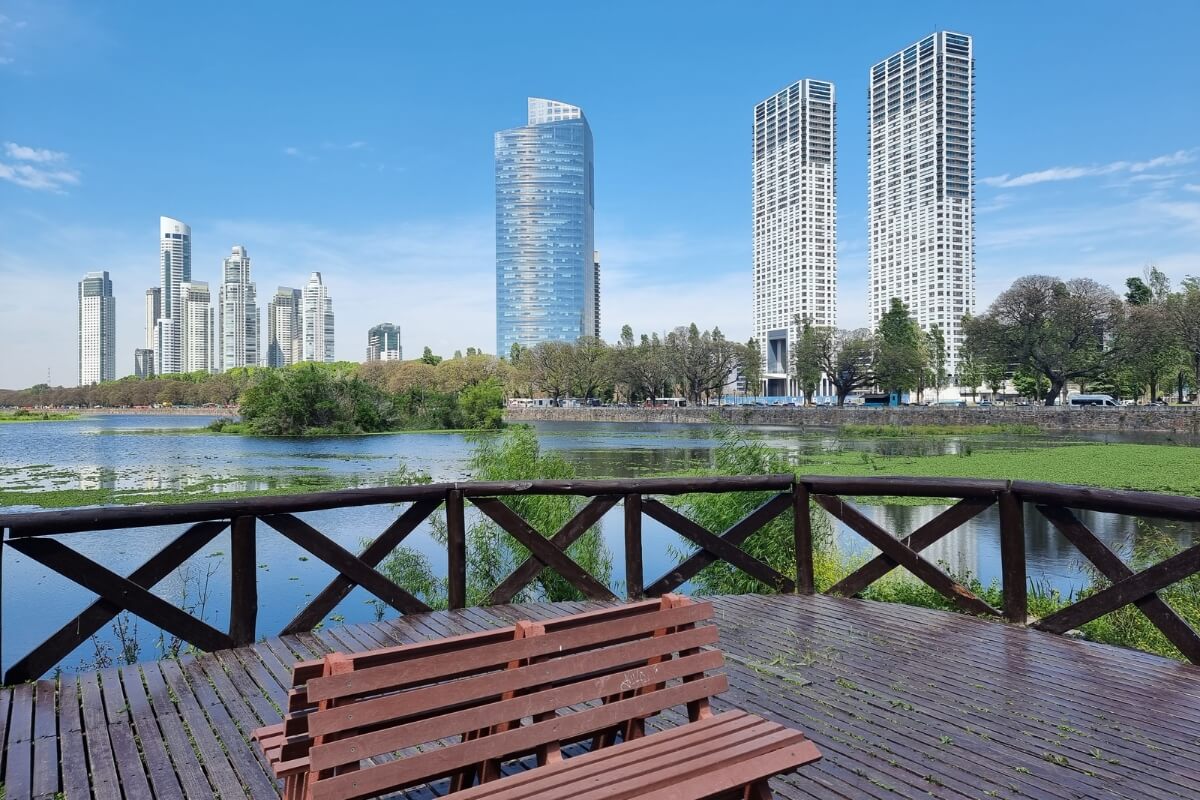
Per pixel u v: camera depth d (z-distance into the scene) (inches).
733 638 193.9
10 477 1064.8
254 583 190.4
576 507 378.3
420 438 2161.7
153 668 171.5
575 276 7687.0
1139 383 2581.2
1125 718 143.5
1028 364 2373.3
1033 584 346.3
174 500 803.4
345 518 671.8
